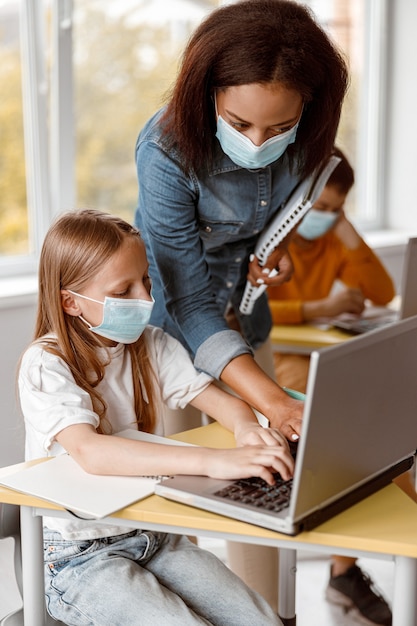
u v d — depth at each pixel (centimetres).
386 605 216
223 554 243
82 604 141
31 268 286
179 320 167
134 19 299
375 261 273
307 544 117
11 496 129
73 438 138
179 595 148
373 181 387
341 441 116
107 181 304
